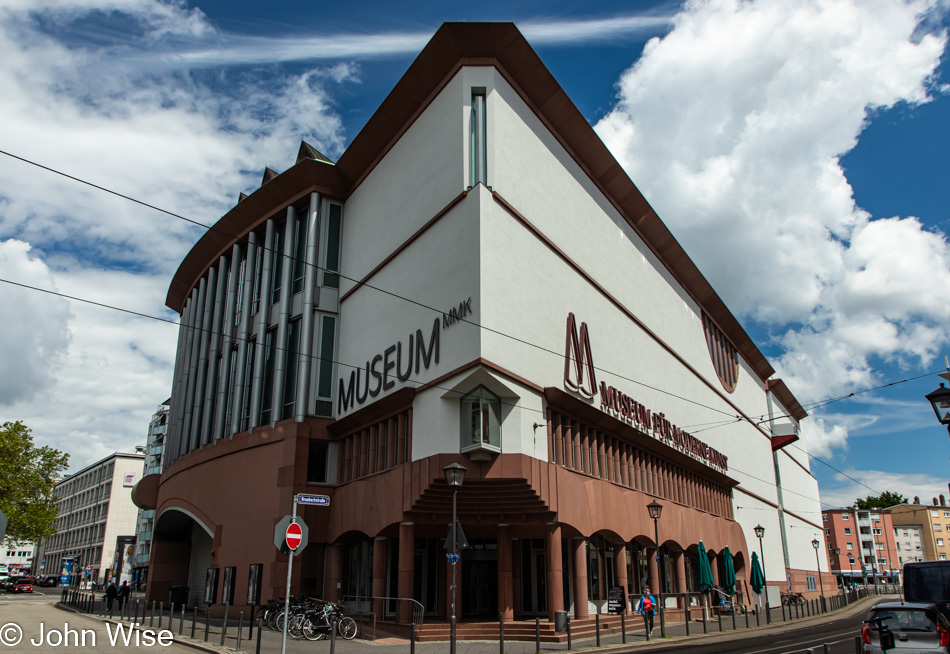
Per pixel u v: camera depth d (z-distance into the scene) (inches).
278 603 964.6
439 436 887.1
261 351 1290.6
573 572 980.6
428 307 992.9
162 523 1561.3
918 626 502.9
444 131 1045.2
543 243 1063.6
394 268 1108.5
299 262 1309.1
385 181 1195.3
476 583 1034.7
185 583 1590.8
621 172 1332.4
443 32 1029.8
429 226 1030.4
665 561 1363.2
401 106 1149.1
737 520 1791.3
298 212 1360.7
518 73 1081.4
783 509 2380.7
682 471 1451.8
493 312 901.8
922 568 783.7
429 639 812.6
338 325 1258.6
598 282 1231.5
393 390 1031.6
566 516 922.7
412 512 896.3
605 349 1208.8
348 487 1078.4
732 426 1959.9
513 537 1032.2
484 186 947.3
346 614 942.4
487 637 820.6
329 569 1074.7
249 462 1212.5
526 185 1051.9
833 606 1911.9
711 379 1847.9
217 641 765.3
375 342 1119.6
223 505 1243.8
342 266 1289.4
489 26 1021.8
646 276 1502.2
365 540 1081.4
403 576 882.1
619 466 1162.0
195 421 1457.9
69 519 4485.7
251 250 1421.0
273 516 1114.1
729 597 1470.2
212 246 1553.9
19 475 1940.2
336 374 1223.5
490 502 893.2
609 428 1122.0
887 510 4498.0
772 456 2426.2
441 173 1028.5
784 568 2214.6
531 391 942.4
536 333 989.2
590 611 1060.5
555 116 1166.3
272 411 1209.4
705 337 1878.7
